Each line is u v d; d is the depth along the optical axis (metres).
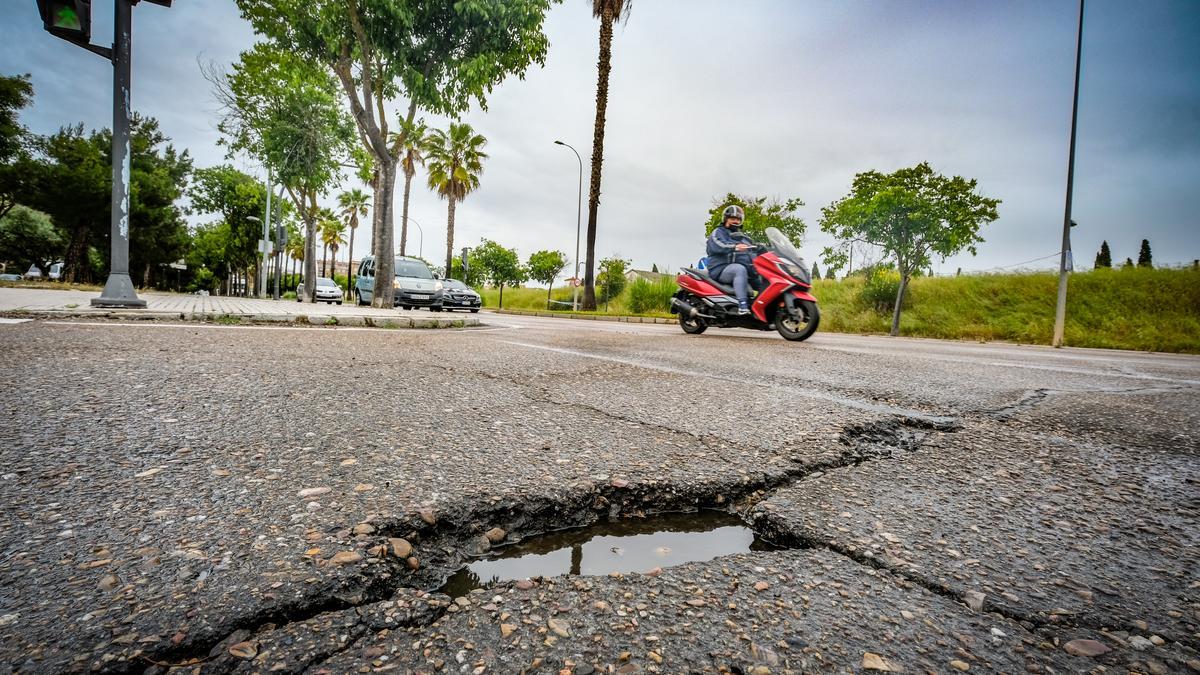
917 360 4.86
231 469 1.43
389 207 12.09
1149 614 0.95
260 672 0.75
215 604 0.86
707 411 2.40
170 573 0.93
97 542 1.02
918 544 1.20
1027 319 15.24
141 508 1.17
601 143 21.91
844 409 2.52
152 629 0.80
